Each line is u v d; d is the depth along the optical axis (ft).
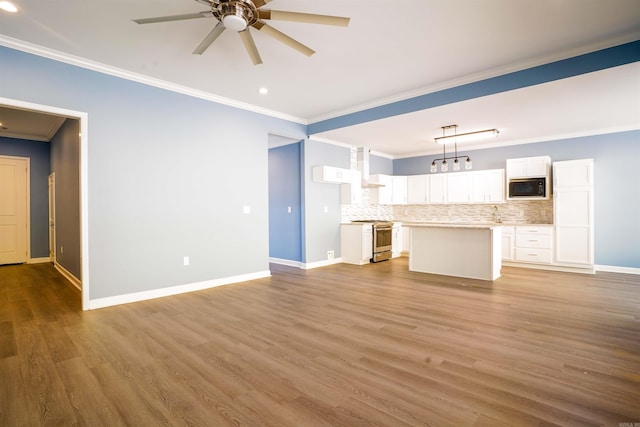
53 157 21.07
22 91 10.42
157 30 9.76
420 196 25.68
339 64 12.02
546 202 20.89
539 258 19.35
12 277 17.48
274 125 18.03
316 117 18.93
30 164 22.17
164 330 9.81
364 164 23.44
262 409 5.92
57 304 12.48
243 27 7.73
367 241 21.76
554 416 5.63
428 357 7.96
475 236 16.89
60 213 18.93
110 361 7.82
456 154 23.53
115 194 12.39
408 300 12.89
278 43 10.45
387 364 7.62
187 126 14.40
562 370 7.23
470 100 13.32
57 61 11.09
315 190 20.62
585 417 5.58
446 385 6.68
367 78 13.30
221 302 12.74
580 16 8.98
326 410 5.87
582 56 10.79
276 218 22.21
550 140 20.53
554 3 8.38
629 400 6.08
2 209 21.31
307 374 7.18
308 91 14.80
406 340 8.99
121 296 12.54
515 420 5.53
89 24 9.41
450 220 25.27
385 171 27.37
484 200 22.44
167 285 13.78
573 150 19.74
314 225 20.54
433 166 19.04
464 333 9.46
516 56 11.39
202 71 12.63
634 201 18.01
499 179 21.83
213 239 15.31
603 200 18.85
